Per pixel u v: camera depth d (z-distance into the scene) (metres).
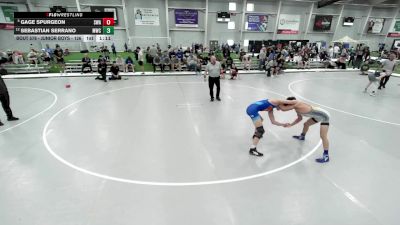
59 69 15.59
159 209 3.58
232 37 27.00
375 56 27.34
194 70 15.28
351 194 3.95
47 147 5.42
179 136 6.04
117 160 4.89
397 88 11.52
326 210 3.60
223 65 14.35
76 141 5.72
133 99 9.20
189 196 3.85
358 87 11.72
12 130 6.31
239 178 4.33
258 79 13.35
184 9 24.62
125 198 3.80
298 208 3.63
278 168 4.65
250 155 5.14
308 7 27.11
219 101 9.03
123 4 23.16
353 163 4.88
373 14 30.20
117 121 6.99
